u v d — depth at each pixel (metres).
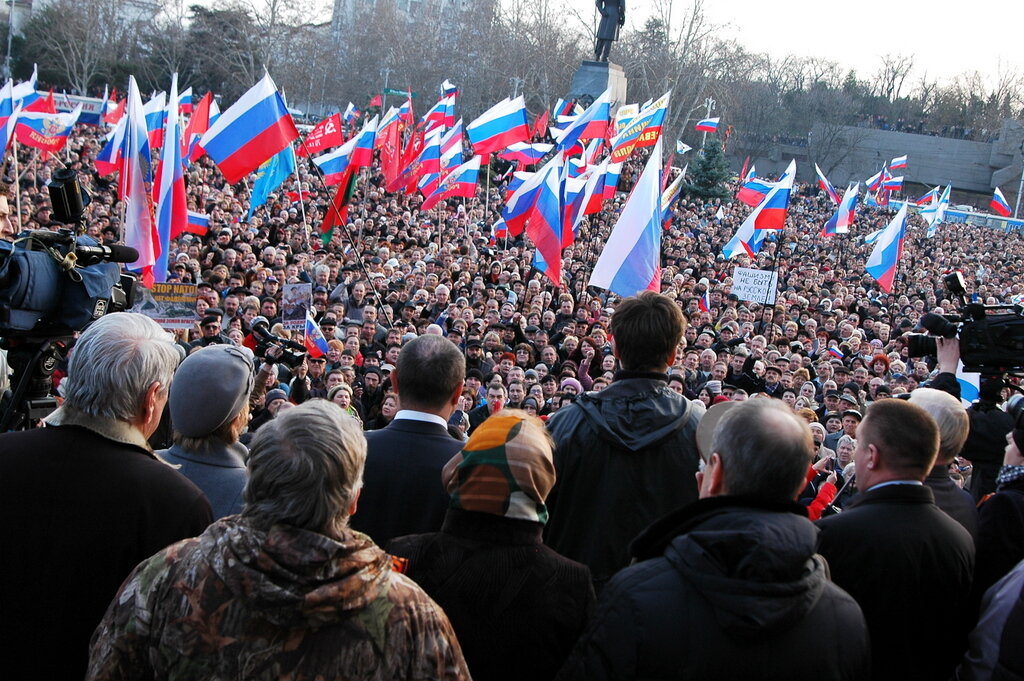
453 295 16.25
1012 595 2.76
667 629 2.21
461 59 75.44
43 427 2.69
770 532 2.24
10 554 2.50
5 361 3.45
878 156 83.06
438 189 20.56
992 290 30.23
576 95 41.25
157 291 8.09
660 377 3.41
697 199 42.25
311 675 2.01
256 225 21.56
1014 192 79.50
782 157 84.94
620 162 19.53
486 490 2.59
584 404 3.36
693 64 68.56
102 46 75.94
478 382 9.22
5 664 2.53
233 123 11.84
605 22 41.41
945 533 2.97
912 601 2.91
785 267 27.95
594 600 2.67
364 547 2.13
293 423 2.18
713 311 17.77
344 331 11.83
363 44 78.12
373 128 18.64
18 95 23.02
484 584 2.56
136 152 10.29
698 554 2.24
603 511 3.23
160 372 2.72
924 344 4.63
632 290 9.61
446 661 2.15
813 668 2.22
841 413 9.32
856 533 2.96
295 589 1.99
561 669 2.37
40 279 2.97
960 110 103.50
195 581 2.06
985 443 4.16
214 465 3.40
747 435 2.42
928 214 42.03
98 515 2.54
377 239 21.50
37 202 18.42
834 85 95.06
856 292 25.08
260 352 9.33
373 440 3.36
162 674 2.05
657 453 3.25
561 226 13.02
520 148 24.86
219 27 74.69
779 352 12.66
